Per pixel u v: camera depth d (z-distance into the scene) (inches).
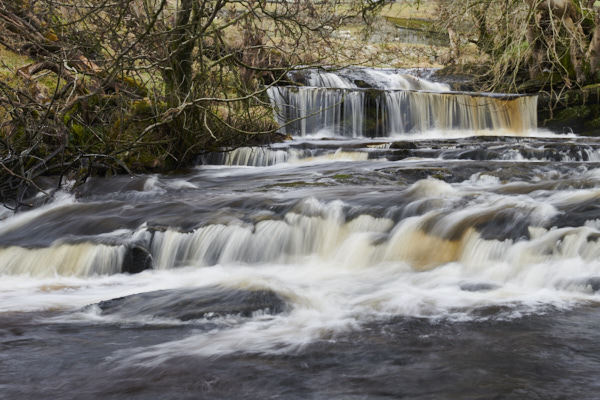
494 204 269.6
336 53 481.1
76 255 262.2
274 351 138.6
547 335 144.6
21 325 168.4
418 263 239.3
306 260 262.2
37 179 423.5
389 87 832.3
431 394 110.9
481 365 125.2
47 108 380.8
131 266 255.8
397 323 159.3
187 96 446.0
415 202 279.1
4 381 123.3
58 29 437.7
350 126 721.6
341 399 109.8
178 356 136.6
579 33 681.6
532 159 467.2
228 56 475.2
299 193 343.6
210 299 182.4
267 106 516.7
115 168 458.9
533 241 222.7
